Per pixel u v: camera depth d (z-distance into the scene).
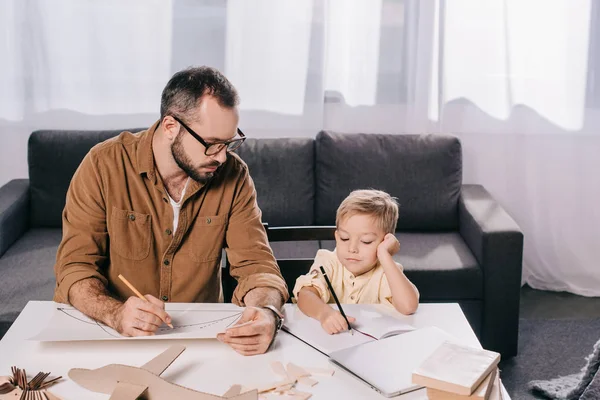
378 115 3.59
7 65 3.40
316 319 1.74
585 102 3.59
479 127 3.61
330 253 2.07
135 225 1.90
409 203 3.30
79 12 3.37
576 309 3.49
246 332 1.56
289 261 2.16
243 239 1.95
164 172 1.87
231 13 3.44
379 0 3.46
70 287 1.76
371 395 1.42
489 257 2.86
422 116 3.58
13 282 2.68
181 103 1.74
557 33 3.52
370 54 3.51
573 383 2.71
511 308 2.88
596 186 3.68
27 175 3.54
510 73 3.55
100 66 3.43
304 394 1.41
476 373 1.36
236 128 1.78
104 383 1.41
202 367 1.52
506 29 3.50
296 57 3.49
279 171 3.32
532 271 3.77
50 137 3.24
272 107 3.55
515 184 3.70
